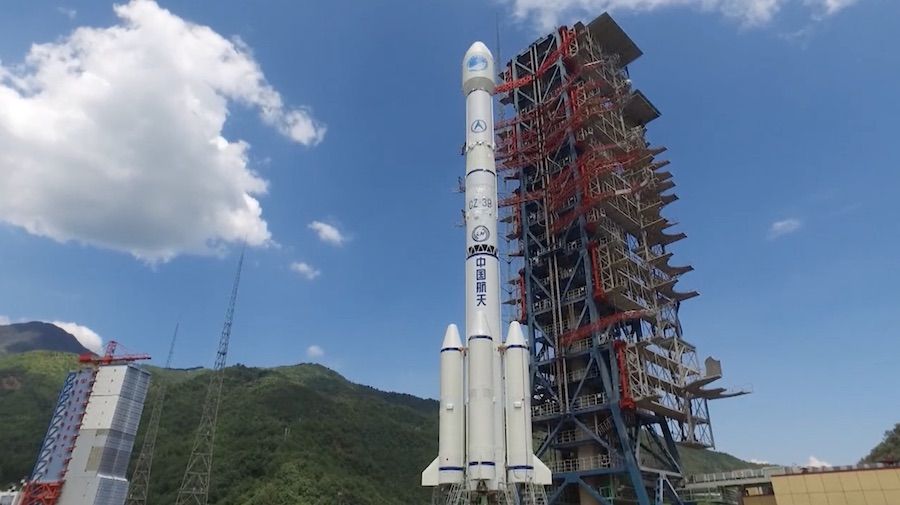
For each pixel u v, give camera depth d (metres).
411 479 116.19
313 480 92.88
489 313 34.03
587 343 53.69
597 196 55.31
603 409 49.91
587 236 57.00
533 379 55.50
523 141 64.31
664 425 54.31
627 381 49.28
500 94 66.50
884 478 40.12
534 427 55.88
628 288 56.47
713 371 54.12
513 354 32.81
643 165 62.16
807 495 42.56
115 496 45.16
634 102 67.69
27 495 43.69
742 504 50.38
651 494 51.31
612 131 63.50
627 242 61.03
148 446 84.81
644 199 63.72
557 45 64.94
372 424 134.00
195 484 82.94
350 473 105.31
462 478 29.91
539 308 58.53
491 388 31.08
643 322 57.44
